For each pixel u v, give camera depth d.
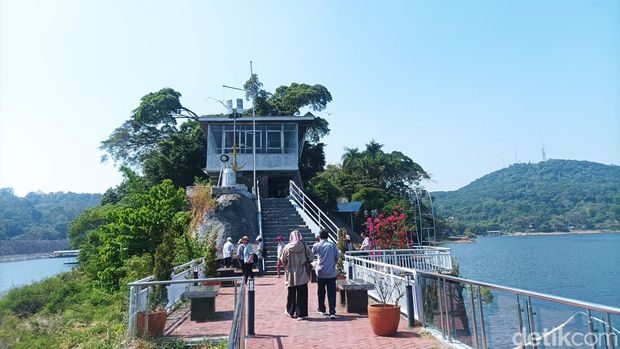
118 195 45.59
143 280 9.55
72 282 23.42
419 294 8.45
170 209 16.33
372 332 8.00
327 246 9.71
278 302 11.80
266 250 19.72
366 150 68.31
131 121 48.03
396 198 54.69
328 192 41.25
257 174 33.84
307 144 48.12
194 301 9.49
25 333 12.80
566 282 37.59
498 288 5.37
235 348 3.13
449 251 17.53
